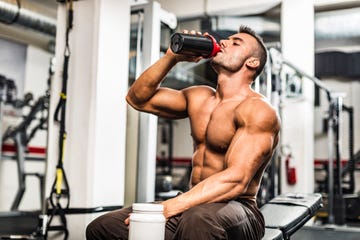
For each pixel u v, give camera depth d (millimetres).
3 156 6473
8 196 6766
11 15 5246
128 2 3117
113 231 1705
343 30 5871
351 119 7219
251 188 1783
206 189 1534
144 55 3104
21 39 6973
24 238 3268
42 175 6512
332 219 5336
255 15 5273
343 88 8086
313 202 2619
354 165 7281
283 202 2586
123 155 3029
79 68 2924
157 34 3137
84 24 2943
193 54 1762
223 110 1760
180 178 9008
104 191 2883
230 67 1797
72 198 2838
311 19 4980
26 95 6543
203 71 6930
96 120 2844
